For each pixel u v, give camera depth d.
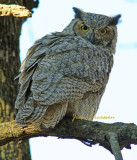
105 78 13.07
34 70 11.28
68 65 11.33
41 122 10.92
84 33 14.49
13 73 16.09
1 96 15.35
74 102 11.70
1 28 16.34
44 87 10.53
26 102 10.41
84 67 11.66
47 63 11.18
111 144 9.74
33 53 12.10
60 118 11.37
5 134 11.51
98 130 10.55
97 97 13.35
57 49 11.70
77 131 11.06
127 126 10.09
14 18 16.66
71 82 11.11
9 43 16.39
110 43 14.71
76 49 11.95
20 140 11.98
